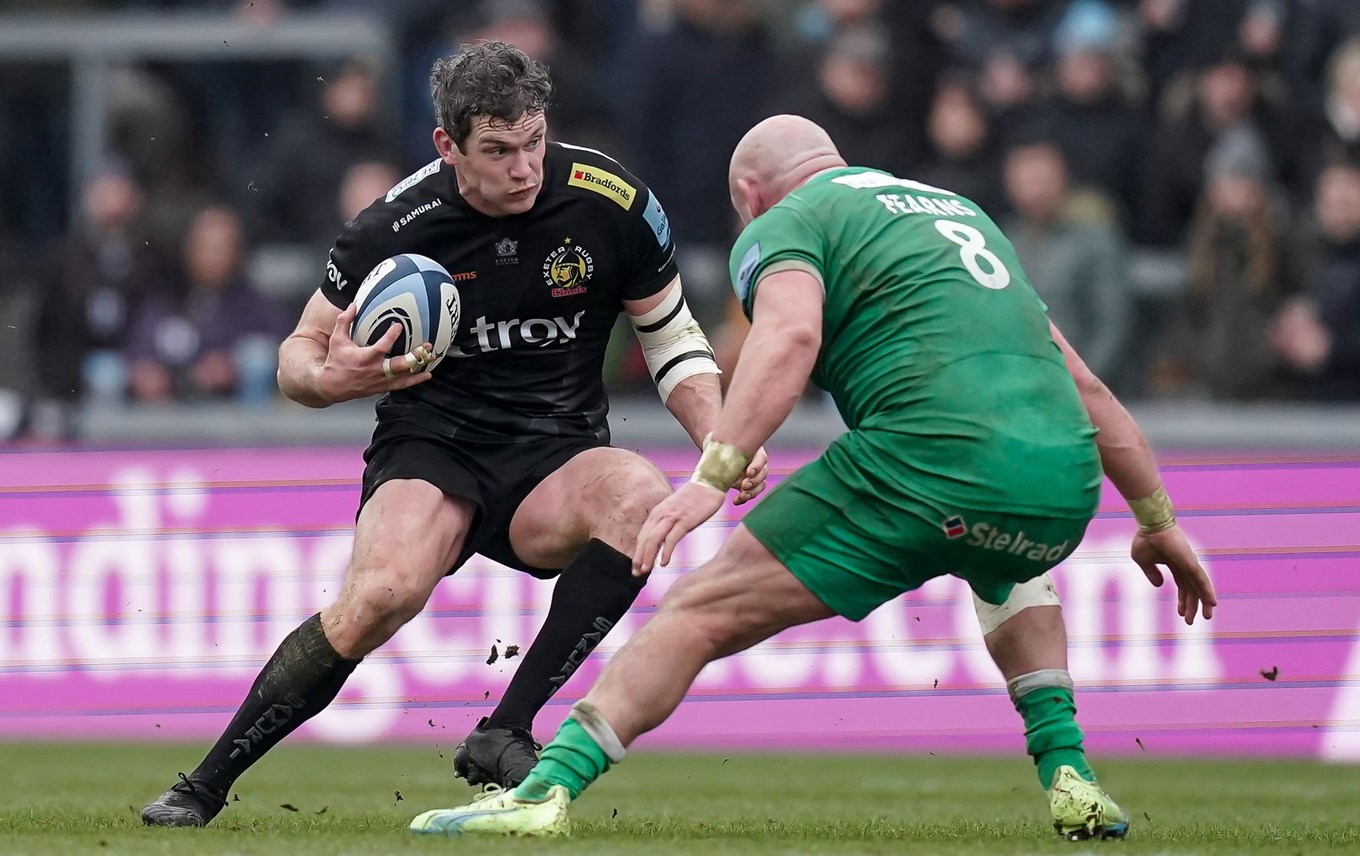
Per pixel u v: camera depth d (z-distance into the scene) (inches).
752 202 566.3
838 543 500.1
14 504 1148.5
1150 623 1085.1
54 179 1574.8
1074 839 553.3
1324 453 1242.0
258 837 535.5
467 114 589.6
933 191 544.4
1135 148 1409.9
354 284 626.5
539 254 629.3
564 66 1454.2
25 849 499.2
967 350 502.0
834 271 514.0
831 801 807.7
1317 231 1358.3
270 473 1139.9
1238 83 1396.4
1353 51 1391.5
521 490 642.2
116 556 1141.7
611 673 516.1
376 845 496.1
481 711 1107.9
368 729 1118.4
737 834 576.4
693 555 1094.4
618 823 636.7
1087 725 1085.1
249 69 1553.9
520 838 508.4
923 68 1434.5
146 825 587.2
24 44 1544.0
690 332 664.4
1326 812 753.6
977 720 1093.1
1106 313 1320.1
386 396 657.0
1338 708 1077.1
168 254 1450.5
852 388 514.3
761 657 1109.1
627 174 642.2
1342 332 1318.9
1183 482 1104.2
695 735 1109.1
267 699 597.9
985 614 570.3
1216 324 1343.5
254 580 1133.1
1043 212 1327.5
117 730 1130.7
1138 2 1497.3
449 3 1582.2
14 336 1448.1
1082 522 509.7
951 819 690.2
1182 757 1080.2
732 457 489.7
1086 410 534.3
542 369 645.3
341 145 1477.6
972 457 493.0
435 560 609.6
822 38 1525.6
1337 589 1088.2
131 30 1550.2
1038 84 1435.8
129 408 1355.8
